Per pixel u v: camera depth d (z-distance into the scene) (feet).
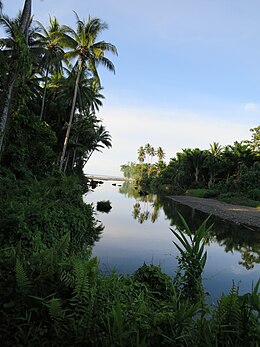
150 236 42.55
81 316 6.97
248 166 136.87
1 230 19.26
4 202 25.73
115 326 6.66
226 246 39.63
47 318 7.02
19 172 45.29
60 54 80.43
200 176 169.37
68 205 33.68
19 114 48.83
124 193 156.46
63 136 99.04
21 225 19.98
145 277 13.35
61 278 7.66
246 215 73.92
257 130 141.79
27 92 49.29
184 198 130.41
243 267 28.96
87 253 17.30
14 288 7.23
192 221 62.75
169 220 63.46
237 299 7.25
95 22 72.02
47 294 7.32
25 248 18.19
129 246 34.71
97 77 76.59
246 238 46.06
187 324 7.27
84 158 140.97
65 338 6.57
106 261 27.35
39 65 77.61
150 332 6.95
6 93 39.27
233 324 6.84
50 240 23.54
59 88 95.20
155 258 29.43
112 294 9.08
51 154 56.18
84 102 88.79
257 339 6.38
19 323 6.90
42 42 73.87
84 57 73.05
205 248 37.45
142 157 311.27
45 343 6.56
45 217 24.38
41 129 54.49
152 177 257.75
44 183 41.24
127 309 8.17
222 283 22.91
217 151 157.99
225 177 150.61
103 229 45.37
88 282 7.98
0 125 38.73
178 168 178.19
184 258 11.87
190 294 10.96
